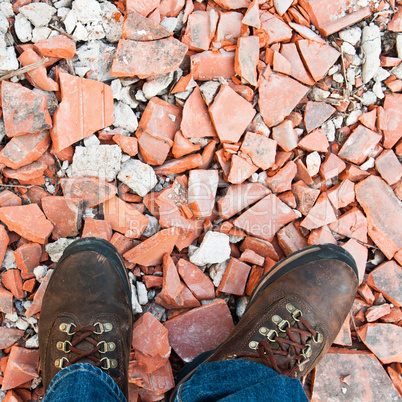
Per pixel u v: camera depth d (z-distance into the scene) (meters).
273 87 1.21
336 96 1.27
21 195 1.17
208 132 1.21
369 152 1.29
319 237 1.25
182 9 1.22
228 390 0.92
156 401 1.24
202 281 1.23
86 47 1.15
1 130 1.11
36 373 1.12
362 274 1.27
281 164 1.26
